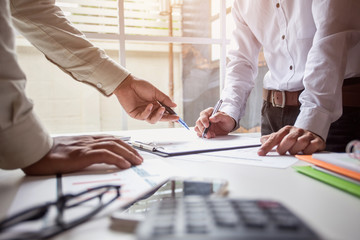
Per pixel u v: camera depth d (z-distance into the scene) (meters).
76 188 0.38
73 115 3.30
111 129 3.46
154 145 0.75
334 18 0.72
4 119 0.41
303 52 0.96
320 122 0.66
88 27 2.82
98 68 0.78
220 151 0.69
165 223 0.19
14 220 0.24
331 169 0.39
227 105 1.06
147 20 3.25
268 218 0.19
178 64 3.60
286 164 0.53
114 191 0.36
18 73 0.43
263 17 1.07
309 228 0.17
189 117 3.73
